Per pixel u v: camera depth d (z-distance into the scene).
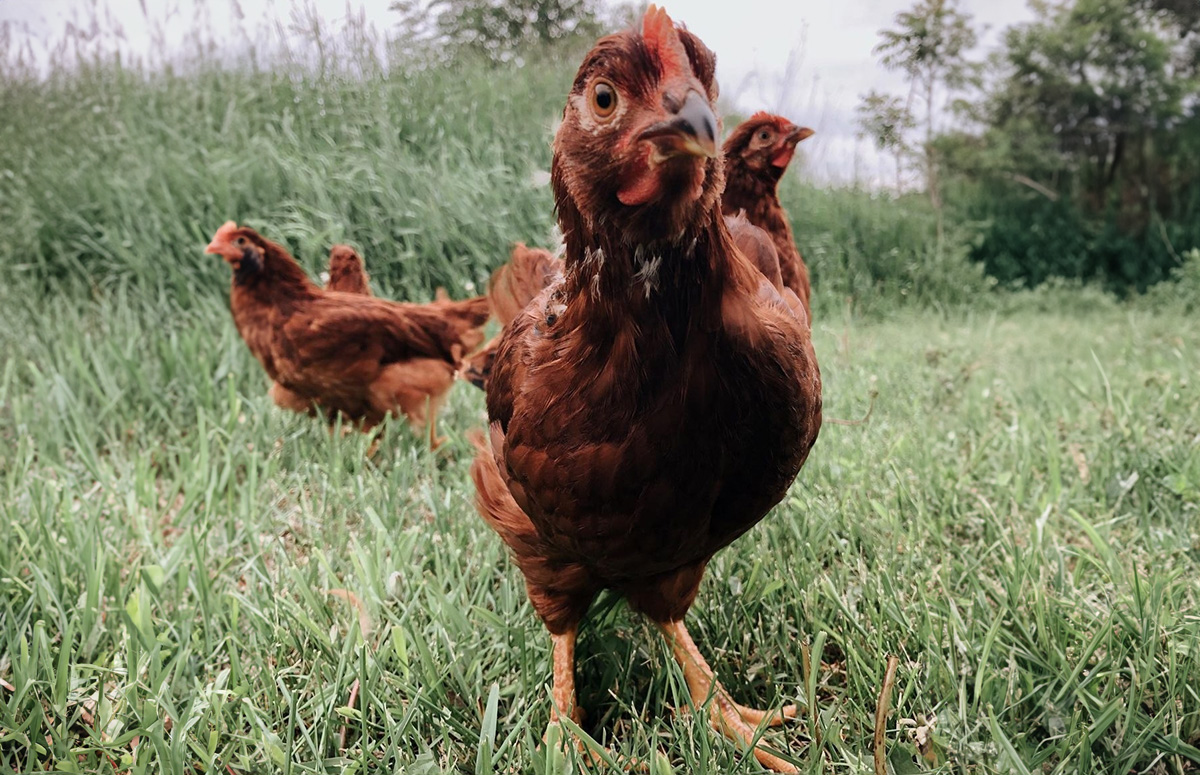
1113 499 0.77
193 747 0.50
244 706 0.54
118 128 1.70
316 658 0.58
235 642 0.61
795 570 0.65
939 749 0.49
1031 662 0.56
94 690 0.57
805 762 0.51
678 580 0.55
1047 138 2.81
